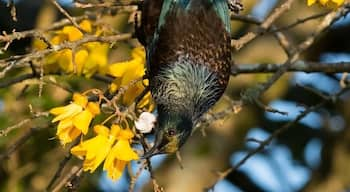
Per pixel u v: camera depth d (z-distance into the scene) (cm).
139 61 1053
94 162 873
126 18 1398
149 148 977
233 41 1088
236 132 1598
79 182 909
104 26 1094
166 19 1040
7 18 1533
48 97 1307
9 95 1306
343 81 1141
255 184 1706
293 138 1681
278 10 1122
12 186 1352
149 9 1058
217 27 1040
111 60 1269
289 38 1608
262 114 1614
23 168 1351
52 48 975
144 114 919
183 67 1024
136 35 1077
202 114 1050
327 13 1130
